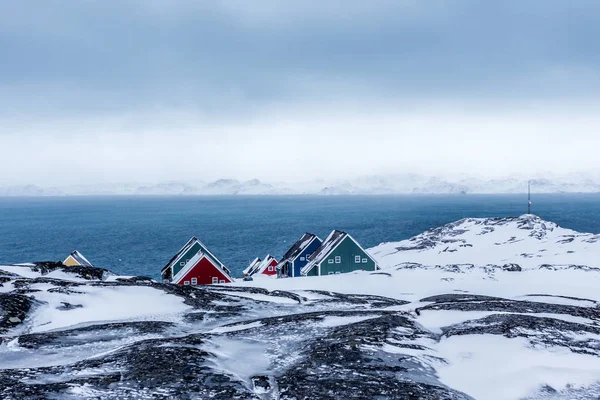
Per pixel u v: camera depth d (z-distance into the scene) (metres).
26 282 32.41
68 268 43.47
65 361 17.11
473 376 14.51
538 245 88.00
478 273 53.75
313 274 64.75
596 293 39.53
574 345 17.05
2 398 11.22
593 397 12.60
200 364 15.11
